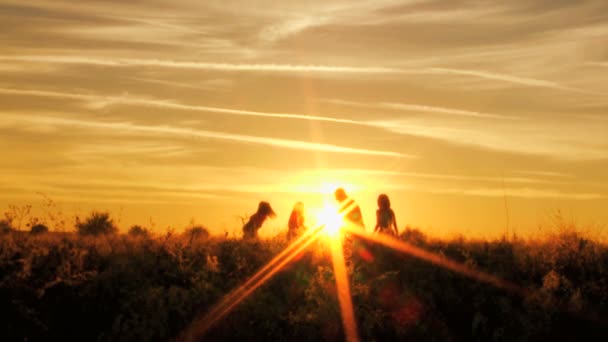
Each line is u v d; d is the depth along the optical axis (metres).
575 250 17.03
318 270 15.87
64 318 13.43
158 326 13.56
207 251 16.47
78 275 13.93
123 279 14.40
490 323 14.70
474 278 16.08
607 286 15.65
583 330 14.62
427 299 15.16
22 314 13.07
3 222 15.87
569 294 15.38
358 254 17.41
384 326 14.56
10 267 13.80
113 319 13.58
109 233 17.42
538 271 16.44
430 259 16.89
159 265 15.41
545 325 14.56
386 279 15.81
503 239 18.64
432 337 14.46
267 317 14.33
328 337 14.29
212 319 14.06
